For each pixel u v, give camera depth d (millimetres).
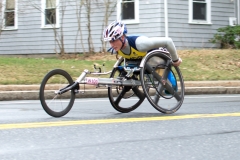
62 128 10836
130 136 10000
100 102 17797
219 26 34656
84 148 8875
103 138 9781
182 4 33281
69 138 9750
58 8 35781
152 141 9531
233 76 25078
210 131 10625
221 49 31562
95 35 34344
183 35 33344
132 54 12727
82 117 12742
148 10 32875
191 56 28484
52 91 15328
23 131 10461
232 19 34844
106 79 12703
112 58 30062
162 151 8719
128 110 13953
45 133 10242
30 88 20625
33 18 37000
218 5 34594
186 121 11961
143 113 13711
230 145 9266
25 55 37406
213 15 34438
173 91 13406
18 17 37531
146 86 12891
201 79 24188
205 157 8344
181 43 33250
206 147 9078
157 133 10359
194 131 10609
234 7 35156
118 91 13719
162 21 32562
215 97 20094
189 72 25234
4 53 38125
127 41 12508
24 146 9008
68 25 35562
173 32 33000
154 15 32656
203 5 34188
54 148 8852
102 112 14078
